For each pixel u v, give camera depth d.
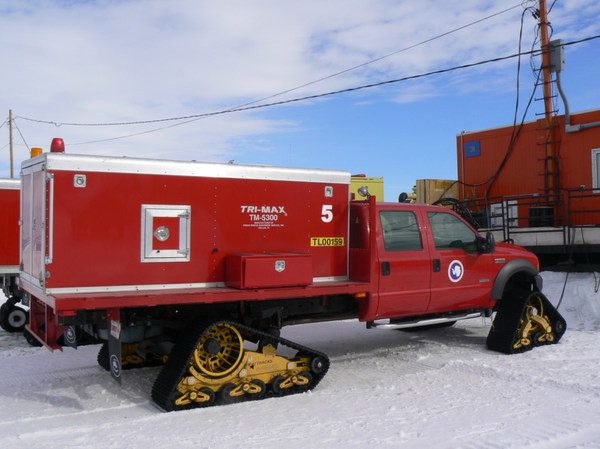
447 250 6.86
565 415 4.66
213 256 5.30
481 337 8.45
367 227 6.07
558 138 13.63
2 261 9.18
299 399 5.27
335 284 5.84
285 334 8.88
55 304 4.34
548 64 14.01
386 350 7.64
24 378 6.07
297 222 5.77
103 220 4.80
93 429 4.39
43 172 4.76
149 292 4.85
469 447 3.97
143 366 6.49
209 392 5.04
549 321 7.72
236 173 5.42
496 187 15.04
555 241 11.49
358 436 4.21
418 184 15.64
